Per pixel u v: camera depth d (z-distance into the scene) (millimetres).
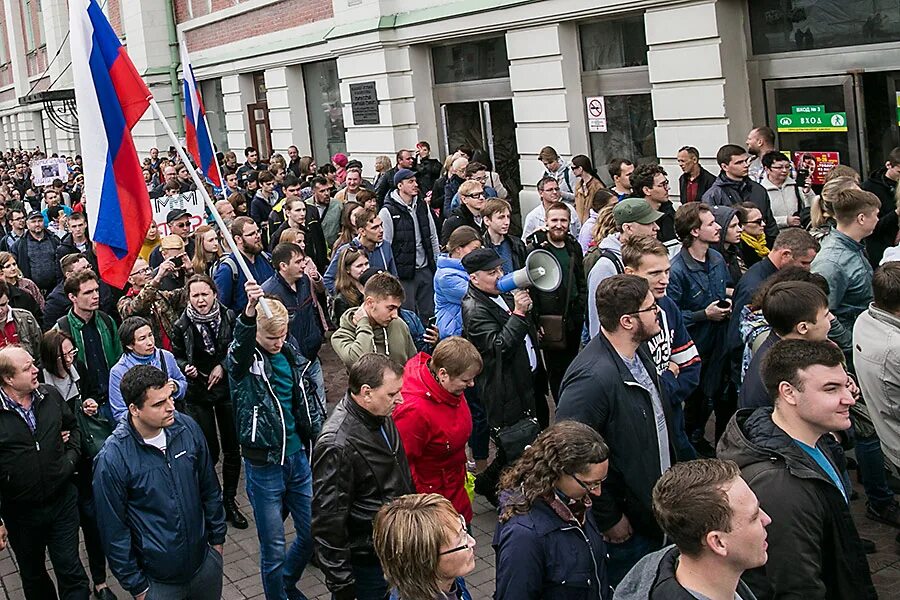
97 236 6457
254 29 22203
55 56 38750
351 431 4887
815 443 3963
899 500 6773
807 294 4898
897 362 5199
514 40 13922
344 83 17891
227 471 7684
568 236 7781
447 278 7445
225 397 7570
